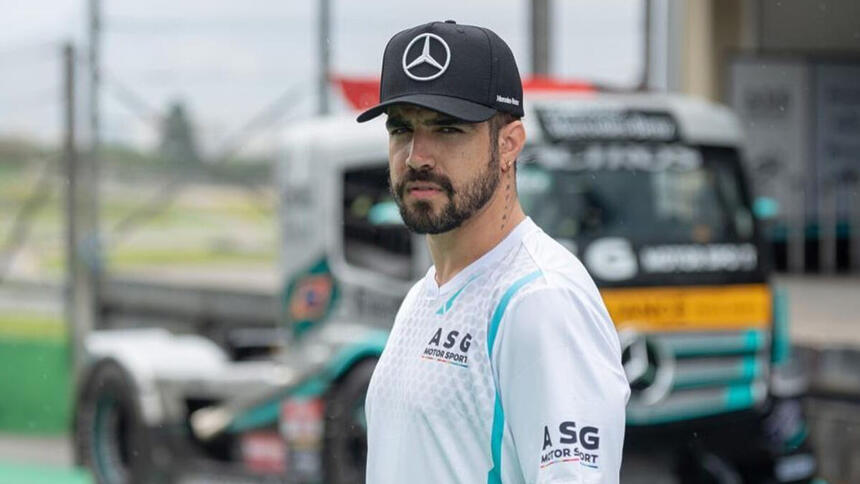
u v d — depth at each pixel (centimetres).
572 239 680
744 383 715
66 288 1043
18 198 1109
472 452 240
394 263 702
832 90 1467
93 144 1080
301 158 754
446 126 245
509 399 236
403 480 247
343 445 712
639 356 684
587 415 231
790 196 1457
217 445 809
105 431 834
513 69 252
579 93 737
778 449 718
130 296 1056
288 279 761
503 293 241
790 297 1248
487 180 247
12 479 917
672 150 718
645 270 689
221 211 1166
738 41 1413
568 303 236
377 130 713
